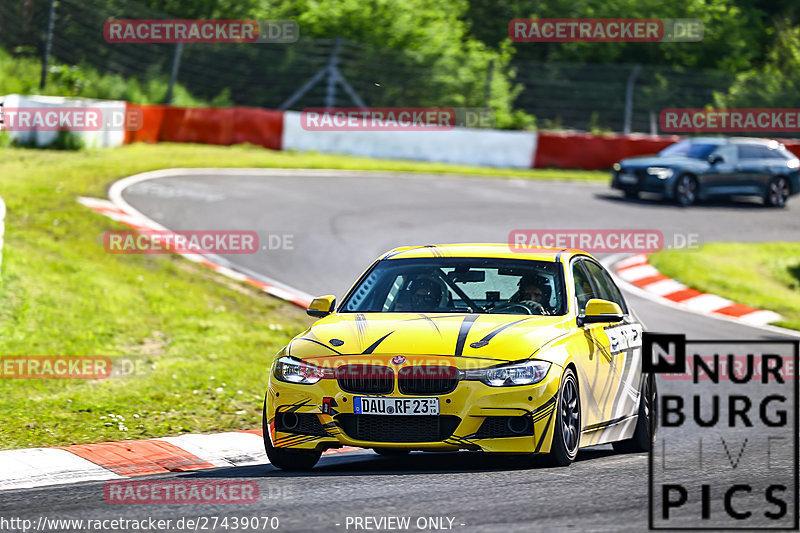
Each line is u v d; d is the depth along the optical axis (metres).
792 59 161.25
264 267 60.00
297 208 73.81
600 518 18.38
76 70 102.56
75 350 42.88
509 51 150.25
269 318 51.25
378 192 82.75
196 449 29.52
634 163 91.88
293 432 24.16
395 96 122.19
